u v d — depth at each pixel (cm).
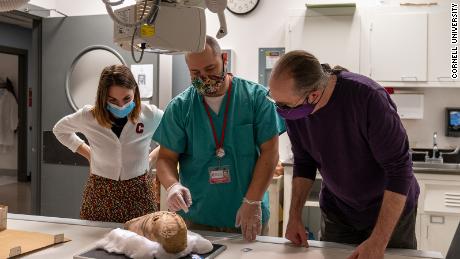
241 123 172
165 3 129
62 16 350
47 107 355
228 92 174
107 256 126
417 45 323
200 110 174
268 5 367
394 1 345
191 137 175
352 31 331
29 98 678
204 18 131
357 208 158
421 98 337
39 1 369
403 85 328
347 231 167
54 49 351
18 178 687
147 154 215
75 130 217
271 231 309
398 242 155
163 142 178
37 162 370
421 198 298
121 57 334
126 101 193
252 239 149
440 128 352
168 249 124
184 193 157
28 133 682
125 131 203
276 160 171
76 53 346
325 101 136
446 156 342
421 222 300
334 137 141
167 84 353
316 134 144
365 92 130
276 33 366
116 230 136
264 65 366
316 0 356
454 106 348
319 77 125
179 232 124
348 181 150
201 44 131
